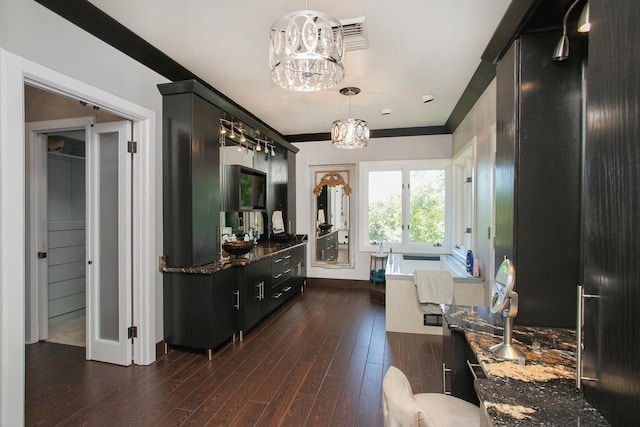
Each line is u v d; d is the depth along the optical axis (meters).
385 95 3.63
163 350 2.89
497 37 1.79
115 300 2.75
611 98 0.79
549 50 1.66
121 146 2.65
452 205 4.94
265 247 4.32
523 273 1.68
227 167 4.04
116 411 2.07
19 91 1.74
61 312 3.84
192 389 2.33
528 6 1.49
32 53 1.82
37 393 2.27
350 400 2.20
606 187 0.81
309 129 5.21
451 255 4.91
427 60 2.78
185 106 2.77
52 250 3.75
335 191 5.45
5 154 1.68
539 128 1.67
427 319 3.43
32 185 3.14
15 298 1.72
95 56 2.20
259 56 2.72
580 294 0.92
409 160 5.10
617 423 0.78
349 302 4.57
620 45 0.75
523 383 1.08
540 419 0.88
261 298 3.64
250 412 2.06
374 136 5.22
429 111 4.23
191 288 2.84
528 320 1.67
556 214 1.66
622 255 0.75
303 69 1.99
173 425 1.94
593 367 0.90
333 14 2.12
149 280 2.70
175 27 2.29
